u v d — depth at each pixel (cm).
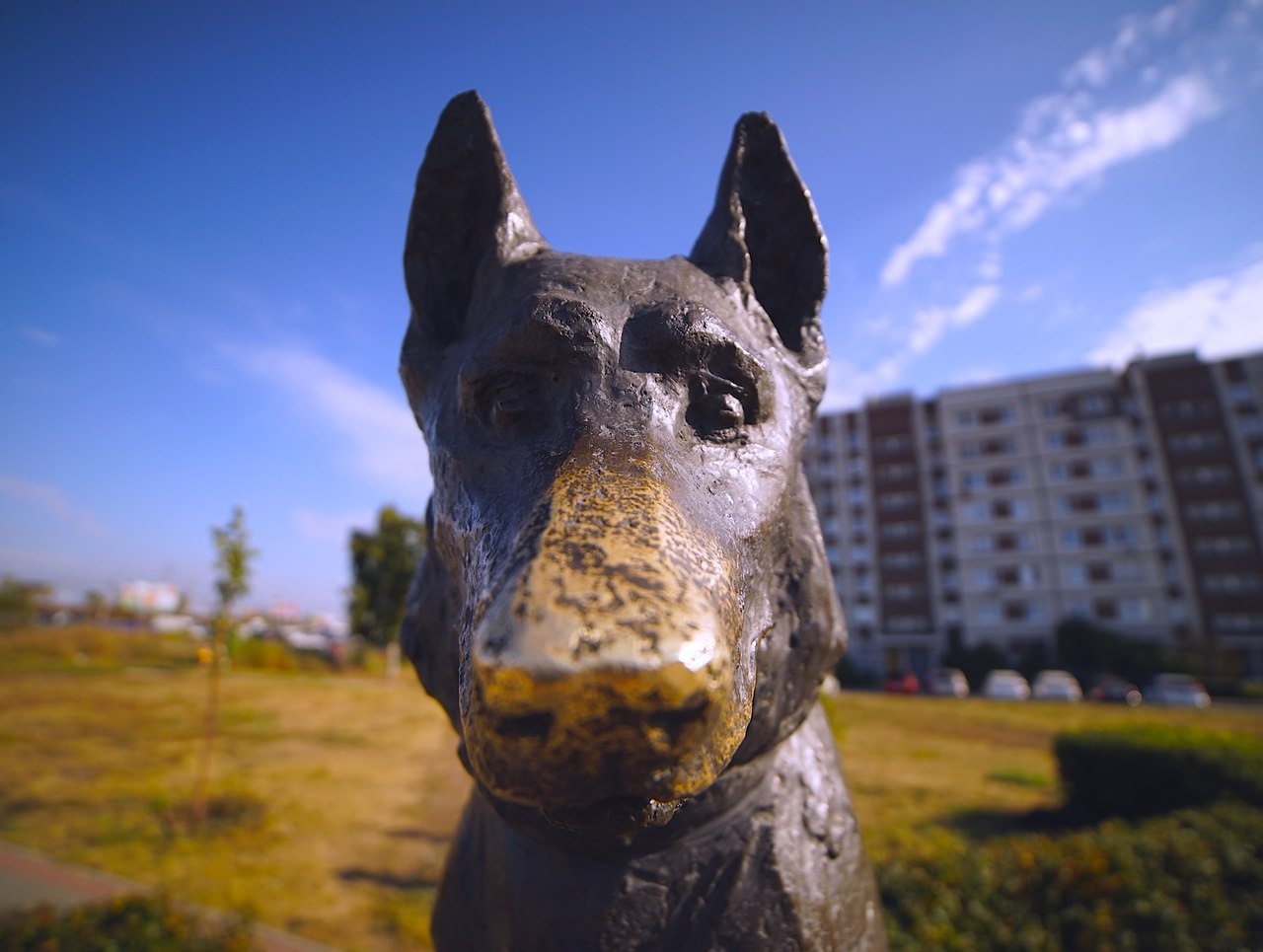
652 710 69
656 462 97
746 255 135
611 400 104
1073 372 3928
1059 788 797
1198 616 3450
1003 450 3972
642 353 108
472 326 129
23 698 1465
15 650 2280
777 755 130
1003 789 882
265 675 2142
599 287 115
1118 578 3622
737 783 119
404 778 909
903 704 2019
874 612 4041
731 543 99
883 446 4225
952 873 423
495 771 74
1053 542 3772
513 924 120
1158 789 692
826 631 129
